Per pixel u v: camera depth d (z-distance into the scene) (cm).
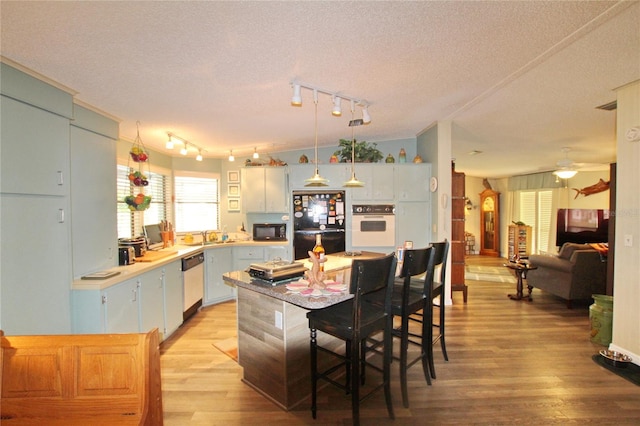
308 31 183
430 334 250
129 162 415
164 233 437
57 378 122
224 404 223
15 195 203
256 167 498
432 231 457
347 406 221
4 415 122
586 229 701
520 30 189
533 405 219
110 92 259
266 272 231
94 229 278
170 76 235
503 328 362
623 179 277
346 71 240
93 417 120
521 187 883
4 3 146
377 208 468
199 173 552
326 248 475
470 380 251
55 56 199
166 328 339
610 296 332
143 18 164
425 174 461
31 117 215
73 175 256
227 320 396
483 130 435
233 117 342
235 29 178
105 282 247
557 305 450
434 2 159
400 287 271
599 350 303
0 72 194
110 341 123
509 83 271
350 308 214
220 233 527
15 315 202
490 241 959
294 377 221
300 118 355
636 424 199
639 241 264
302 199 480
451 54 217
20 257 205
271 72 236
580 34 194
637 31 191
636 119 265
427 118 388
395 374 265
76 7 152
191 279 404
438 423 201
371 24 178
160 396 128
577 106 333
